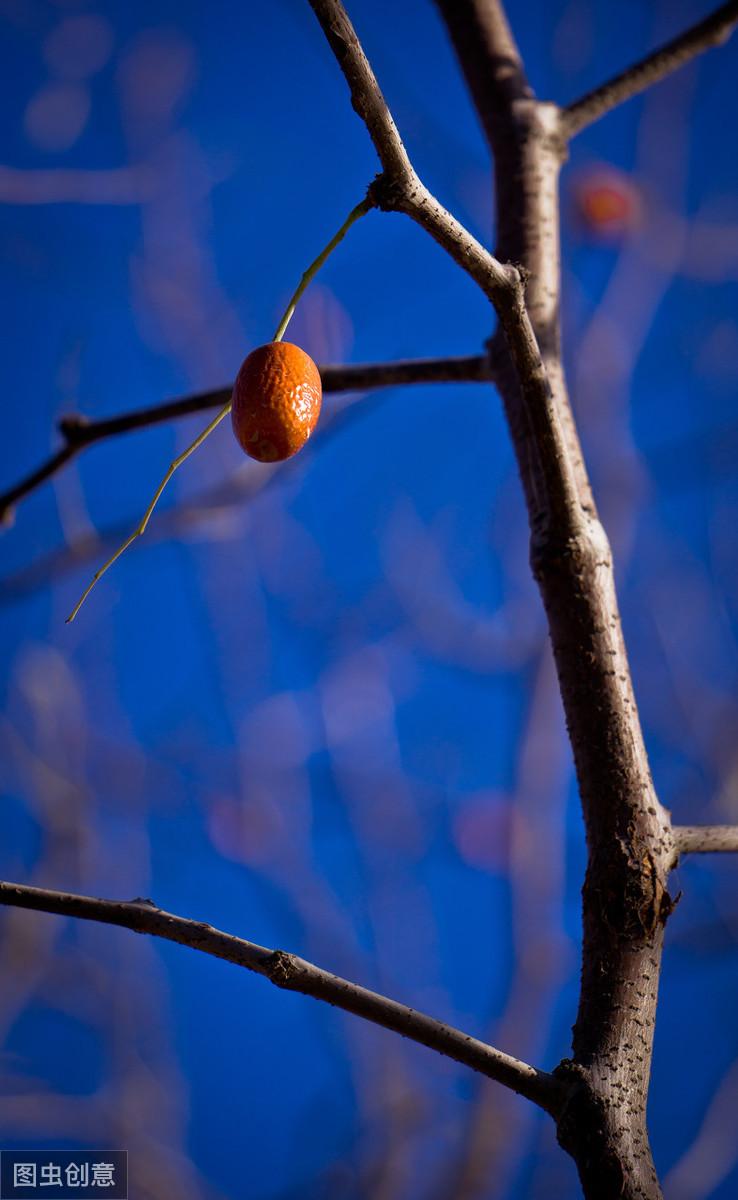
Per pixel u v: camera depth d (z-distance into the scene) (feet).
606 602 5.32
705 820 18.71
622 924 4.82
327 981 4.51
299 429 4.70
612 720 5.12
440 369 6.81
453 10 7.72
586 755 5.12
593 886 4.91
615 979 4.74
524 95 7.29
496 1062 4.46
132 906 4.70
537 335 6.29
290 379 4.71
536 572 5.48
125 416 8.30
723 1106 17.20
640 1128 4.47
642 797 5.01
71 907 4.69
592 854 4.99
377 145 4.10
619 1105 4.45
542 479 5.60
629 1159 4.36
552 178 6.95
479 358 6.70
